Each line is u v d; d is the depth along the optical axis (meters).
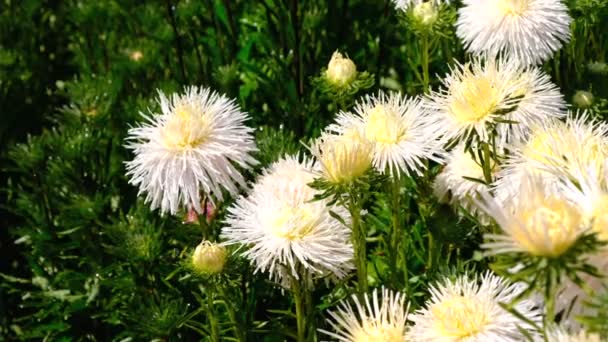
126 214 1.44
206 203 1.24
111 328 1.41
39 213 1.45
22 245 1.57
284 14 1.56
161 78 1.59
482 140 1.15
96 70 1.68
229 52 1.60
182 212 1.26
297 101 1.49
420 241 1.26
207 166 1.17
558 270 0.90
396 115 1.17
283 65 1.54
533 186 0.93
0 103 1.64
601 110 1.31
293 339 1.27
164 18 1.69
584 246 0.90
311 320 1.16
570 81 1.40
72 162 1.42
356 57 1.55
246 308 1.22
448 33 1.30
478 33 1.28
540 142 1.11
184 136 1.17
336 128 1.23
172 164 1.17
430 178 1.27
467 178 1.15
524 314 1.03
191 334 1.32
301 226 1.12
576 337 0.96
